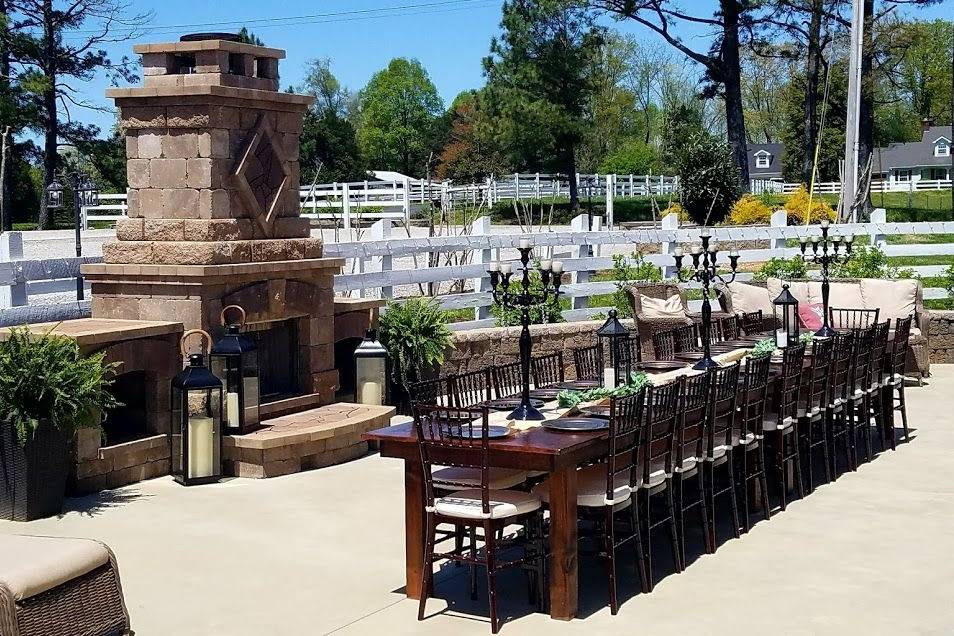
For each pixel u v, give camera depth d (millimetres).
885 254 16812
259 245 9344
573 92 40094
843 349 8922
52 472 7566
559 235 14320
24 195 41594
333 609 5781
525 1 39656
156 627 5500
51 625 4574
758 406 7605
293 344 10031
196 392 8383
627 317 14461
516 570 6535
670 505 6414
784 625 5500
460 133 49094
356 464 9219
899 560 6602
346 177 48875
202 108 8891
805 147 42719
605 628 5500
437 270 12828
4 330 8305
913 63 70875
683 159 32938
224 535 7129
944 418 11320
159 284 8898
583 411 6516
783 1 35688
